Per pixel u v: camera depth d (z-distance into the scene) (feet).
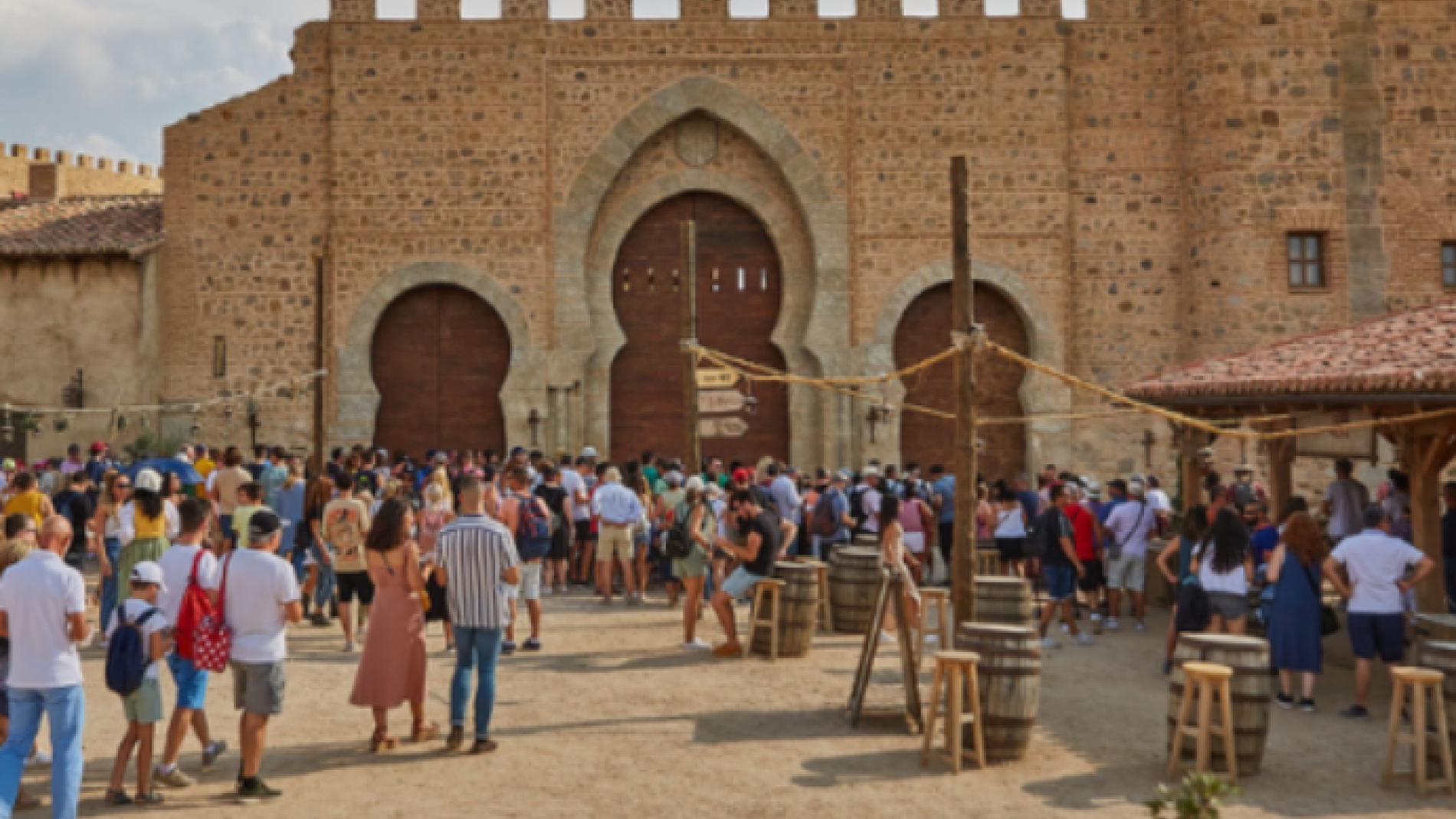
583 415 80.53
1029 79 81.05
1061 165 80.79
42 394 79.82
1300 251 78.69
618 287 82.84
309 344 80.69
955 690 30.25
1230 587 39.22
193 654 26.94
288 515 52.19
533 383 79.92
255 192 81.00
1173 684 31.09
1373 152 78.23
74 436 79.46
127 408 73.92
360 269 80.02
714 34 80.48
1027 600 43.73
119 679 26.35
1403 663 38.47
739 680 40.42
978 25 81.00
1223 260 78.18
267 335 80.74
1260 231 77.66
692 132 82.02
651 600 58.13
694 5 80.59
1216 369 53.98
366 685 31.40
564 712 36.01
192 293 80.94
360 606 47.83
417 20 80.23
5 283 80.12
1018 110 81.00
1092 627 52.13
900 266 80.84
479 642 31.86
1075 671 43.09
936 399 82.28
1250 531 46.62
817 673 41.68
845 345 80.48
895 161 80.74
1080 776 29.89
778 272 82.99
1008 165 80.84
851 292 80.74
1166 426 80.28
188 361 80.79
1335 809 27.86
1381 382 39.32
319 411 67.62
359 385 79.71
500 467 67.31
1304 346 52.42
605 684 39.60
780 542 47.44
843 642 47.96
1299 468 78.48
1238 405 51.98
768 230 82.38
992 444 82.12
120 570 38.19
